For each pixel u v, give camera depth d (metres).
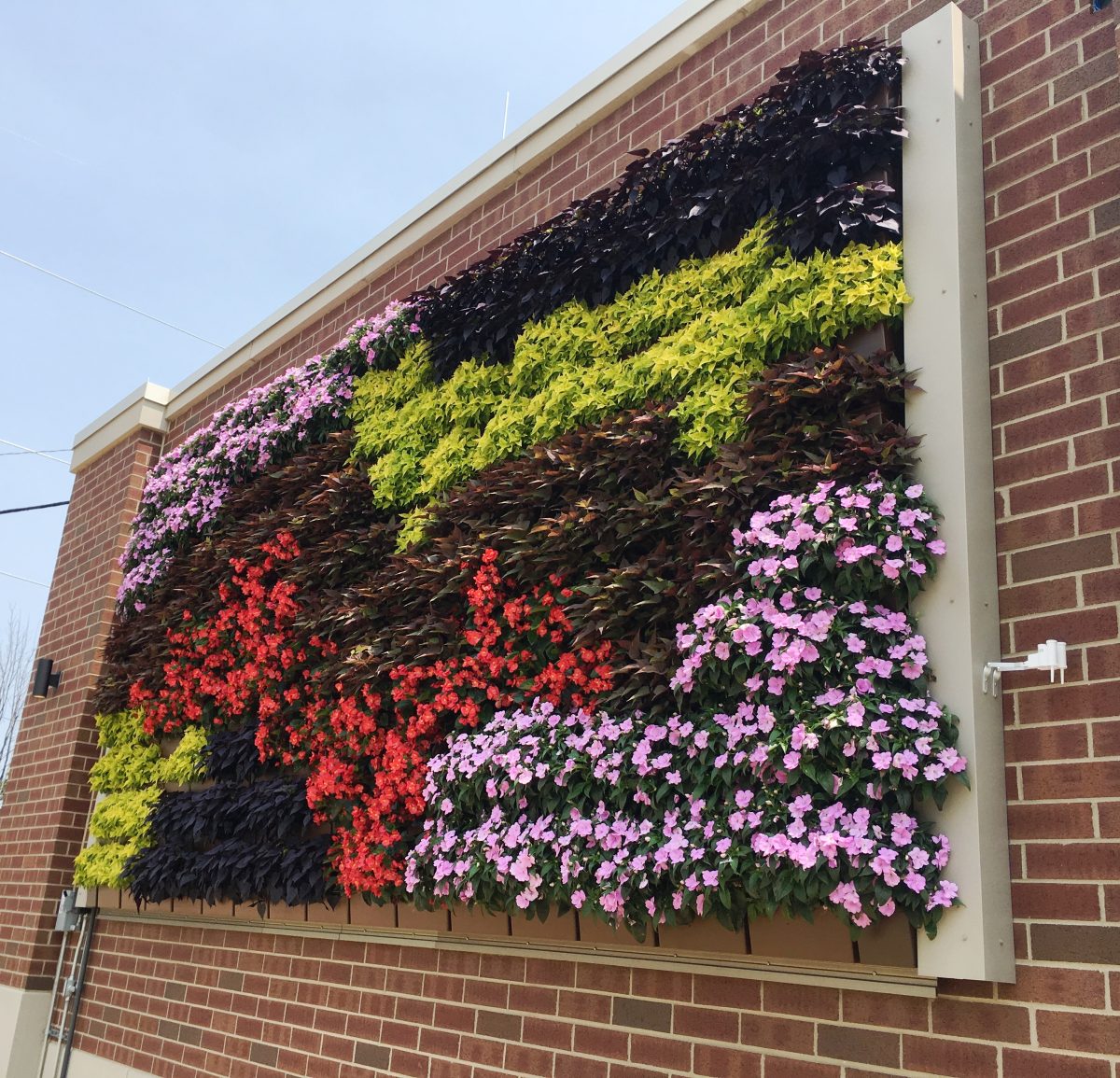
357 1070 4.05
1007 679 2.62
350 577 4.71
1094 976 2.26
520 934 3.52
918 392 2.86
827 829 2.48
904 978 2.53
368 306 5.93
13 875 6.98
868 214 3.09
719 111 4.12
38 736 7.38
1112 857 2.31
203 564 5.61
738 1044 2.86
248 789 4.89
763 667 2.80
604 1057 3.19
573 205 4.08
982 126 3.12
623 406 3.71
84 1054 5.89
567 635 3.55
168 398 7.75
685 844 2.76
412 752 3.83
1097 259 2.72
